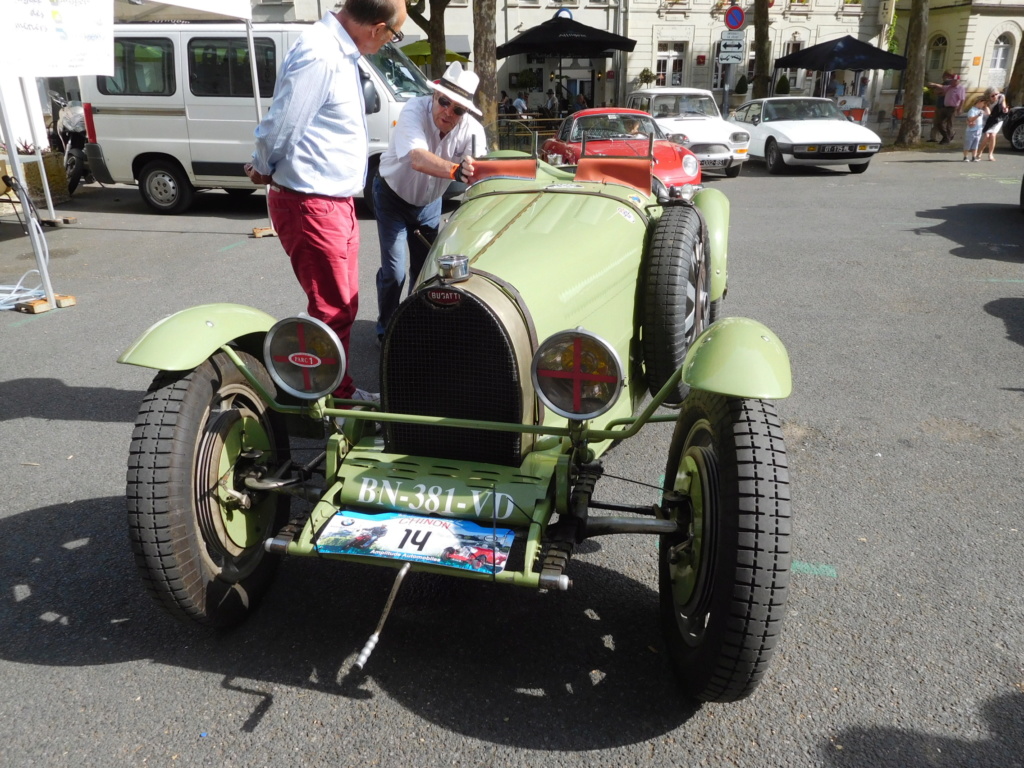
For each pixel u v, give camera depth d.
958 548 3.17
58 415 4.62
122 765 2.20
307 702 2.43
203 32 10.40
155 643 2.70
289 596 2.95
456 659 2.61
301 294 7.01
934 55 35.59
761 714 2.36
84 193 13.60
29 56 6.61
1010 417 4.32
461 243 3.16
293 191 3.44
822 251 8.26
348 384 3.71
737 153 14.23
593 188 3.90
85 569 3.12
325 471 2.94
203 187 11.17
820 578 2.99
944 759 2.19
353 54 3.41
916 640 2.66
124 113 10.95
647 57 29.89
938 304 6.35
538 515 2.39
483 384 2.54
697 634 2.37
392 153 4.35
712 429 2.35
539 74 29.62
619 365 2.27
